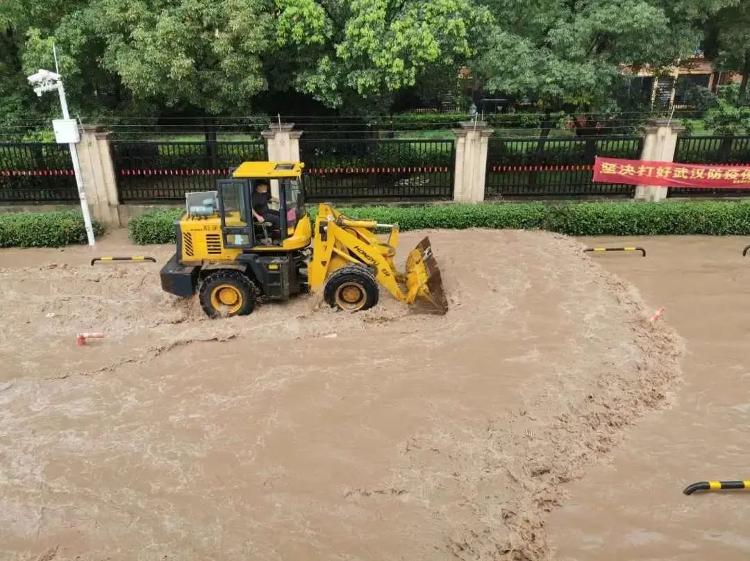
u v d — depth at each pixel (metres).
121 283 10.63
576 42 14.27
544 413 6.77
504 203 14.28
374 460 6.08
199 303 9.62
